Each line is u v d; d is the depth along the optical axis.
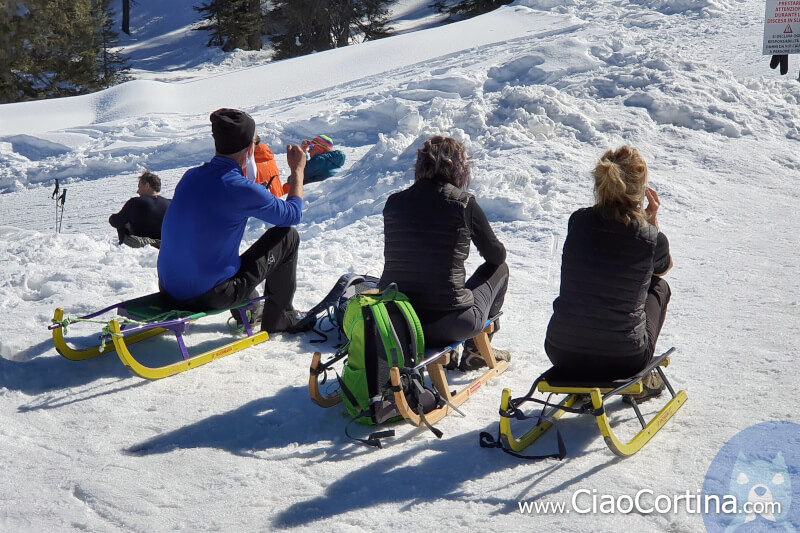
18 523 2.84
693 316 4.80
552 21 22.20
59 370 4.26
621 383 3.10
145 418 3.71
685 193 7.96
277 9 44.78
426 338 3.69
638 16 20.23
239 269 4.40
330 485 3.07
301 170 4.64
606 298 3.15
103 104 20.66
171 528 2.80
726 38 16.66
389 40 24.19
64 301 5.28
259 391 4.00
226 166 4.15
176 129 16.34
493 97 10.78
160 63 46.06
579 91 11.09
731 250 6.25
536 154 8.73
